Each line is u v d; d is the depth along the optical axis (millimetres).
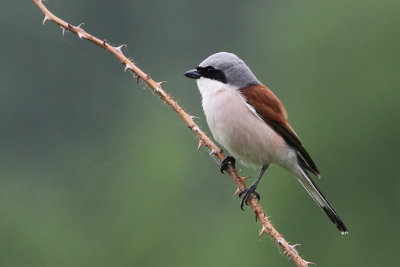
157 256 13539
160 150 16688
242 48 22969
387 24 17828
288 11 22250
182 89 19344
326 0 19391
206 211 15031
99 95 18500
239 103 6504
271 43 22031
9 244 14781
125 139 17641
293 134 6641
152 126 17734
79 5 20688
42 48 18344
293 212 14367
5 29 18344
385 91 16172
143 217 14336
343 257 13984
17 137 17500
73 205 15172
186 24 22844
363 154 15555
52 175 16641
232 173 5770
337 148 15758
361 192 15062
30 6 18703
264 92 6668
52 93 18219
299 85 18516
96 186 15867
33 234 14484
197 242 14211
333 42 18328
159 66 22328
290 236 14242
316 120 16719
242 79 6719
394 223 14453
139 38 22094
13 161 17250
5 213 15312
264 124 6527
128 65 5379
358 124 16062
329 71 17984
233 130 6516
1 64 18141
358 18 18375
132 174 16094
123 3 21719
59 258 13805
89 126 17922
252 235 14023
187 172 15938
